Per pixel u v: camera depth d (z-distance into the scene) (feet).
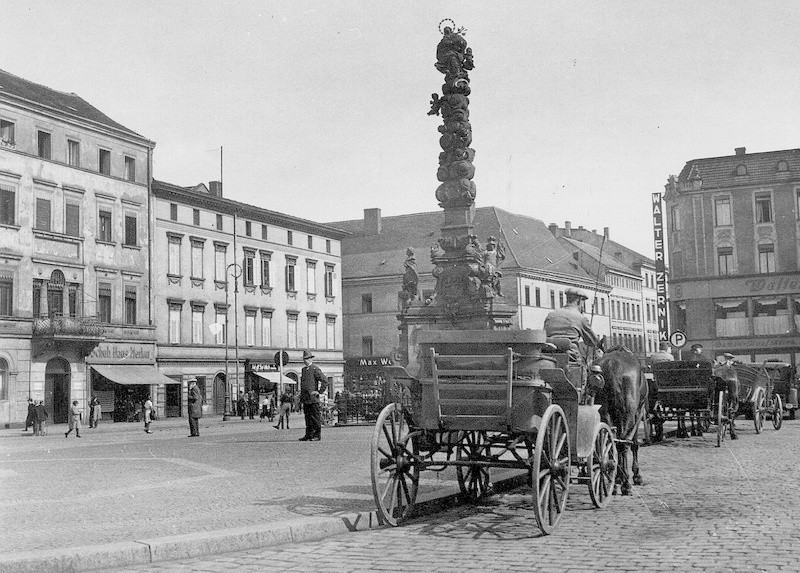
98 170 173.17
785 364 113.80
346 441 73.10
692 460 55.21
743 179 198.70
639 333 366.63
